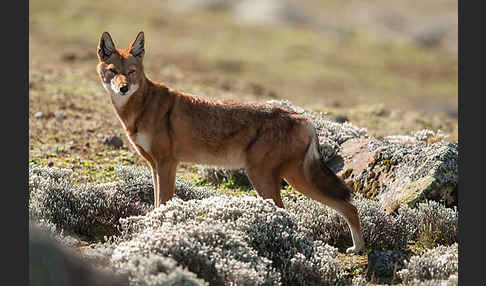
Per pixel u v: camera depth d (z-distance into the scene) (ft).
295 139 62.08
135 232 56.08
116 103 63.57
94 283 40.70
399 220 62.28
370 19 403.54
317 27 367.86
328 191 61.36
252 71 245.86
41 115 104.88
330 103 166.91
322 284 52.08
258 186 63.31
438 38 362.53
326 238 62.23
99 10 306.76
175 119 62.90
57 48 212.02
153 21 308.81
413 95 244.63
